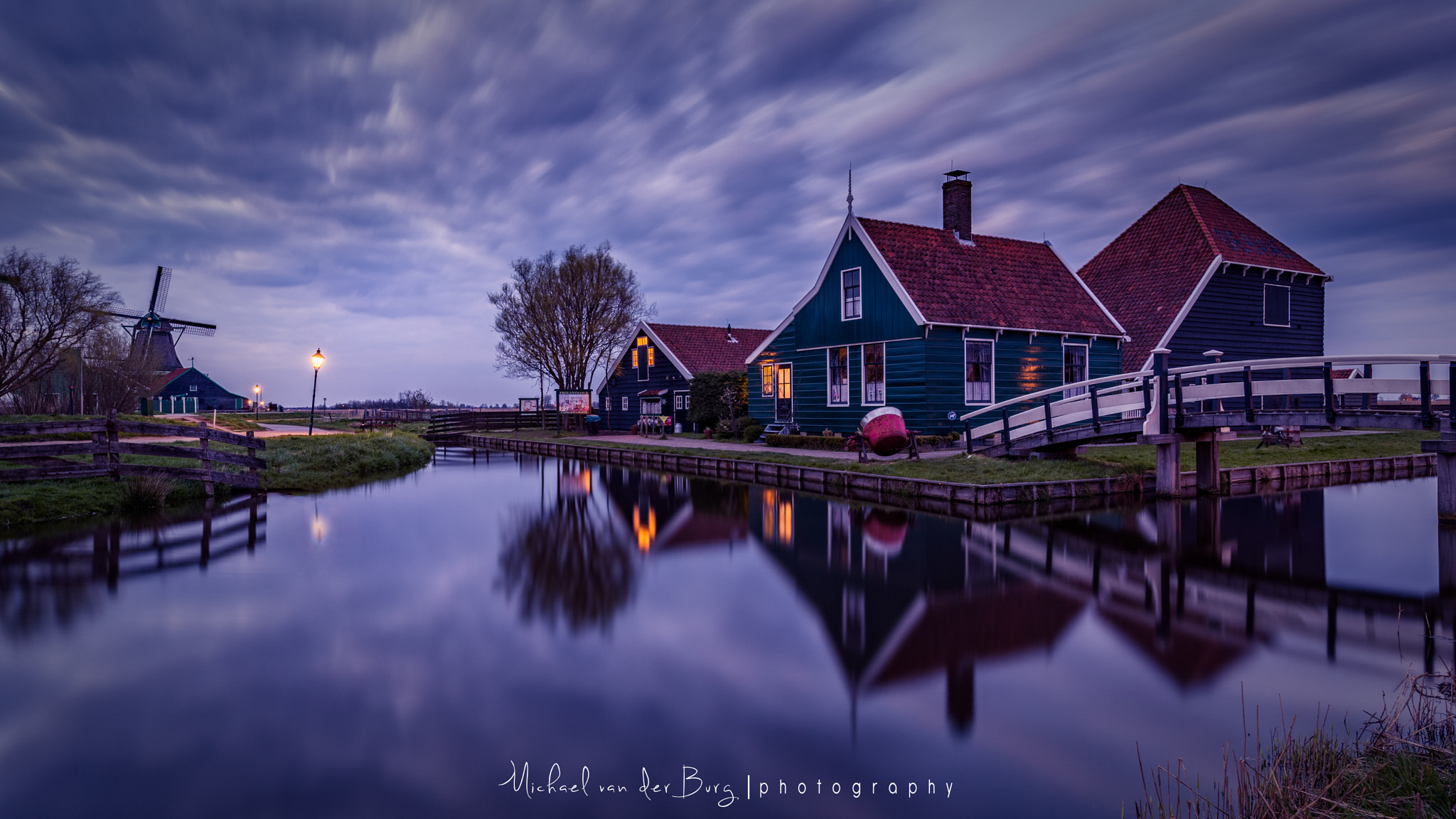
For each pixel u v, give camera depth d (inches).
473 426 1867.6
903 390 855.1
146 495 554.3
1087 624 284.8
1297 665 241.4
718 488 732.0
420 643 266.5
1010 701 214.2
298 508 593.6
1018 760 180.1
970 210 984.3
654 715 206.5
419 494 702.5
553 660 248.8
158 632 278.2
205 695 221.1
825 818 155.7
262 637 272.8
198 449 612.7
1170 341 965.8
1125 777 171.5
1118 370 970.1
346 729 198.8
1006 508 556.7
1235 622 286.7
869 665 243.3
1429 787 147.5
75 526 490.0
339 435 1173.1
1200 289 977.5
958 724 199.0
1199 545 433.7
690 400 1346.0
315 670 240.4
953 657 249.9
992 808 158.9
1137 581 352.2
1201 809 154.2
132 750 187.0
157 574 368.8
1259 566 383.2
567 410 1601.9
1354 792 150.9
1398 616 290.0
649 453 1013.2
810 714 206.5
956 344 845.8
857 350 924.0
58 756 184.1
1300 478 719.7
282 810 160.9
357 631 279.7
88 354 1423.5
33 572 370.6
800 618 296.4
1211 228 1045.8
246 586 346.6
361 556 413.7
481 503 636.7
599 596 329.4
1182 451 775.1
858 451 835.4
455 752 186.1
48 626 283.9
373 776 174.4
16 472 525.7
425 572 376.5
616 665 244.8
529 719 204.1
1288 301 1071.6
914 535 471.2
